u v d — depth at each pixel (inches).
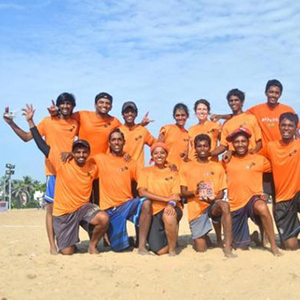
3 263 254.1
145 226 279.7
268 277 216.2
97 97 308.5
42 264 250.4
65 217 281.1
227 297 195.6
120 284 212.8
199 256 271.6
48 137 298.0
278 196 289.6
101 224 274.5
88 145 283.0
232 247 285.9
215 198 284.2
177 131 336.5
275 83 312.5
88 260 259.0
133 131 322.7
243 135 287.4
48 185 297.4
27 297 196.2
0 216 814.5
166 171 289.7
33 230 465.1
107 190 289.1
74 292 202.4
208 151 290.8
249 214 281.0
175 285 210.8
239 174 284.7
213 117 337.7
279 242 325.7
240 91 319.3
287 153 283.4
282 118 284.7
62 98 295.9
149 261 257.0
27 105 299.1
